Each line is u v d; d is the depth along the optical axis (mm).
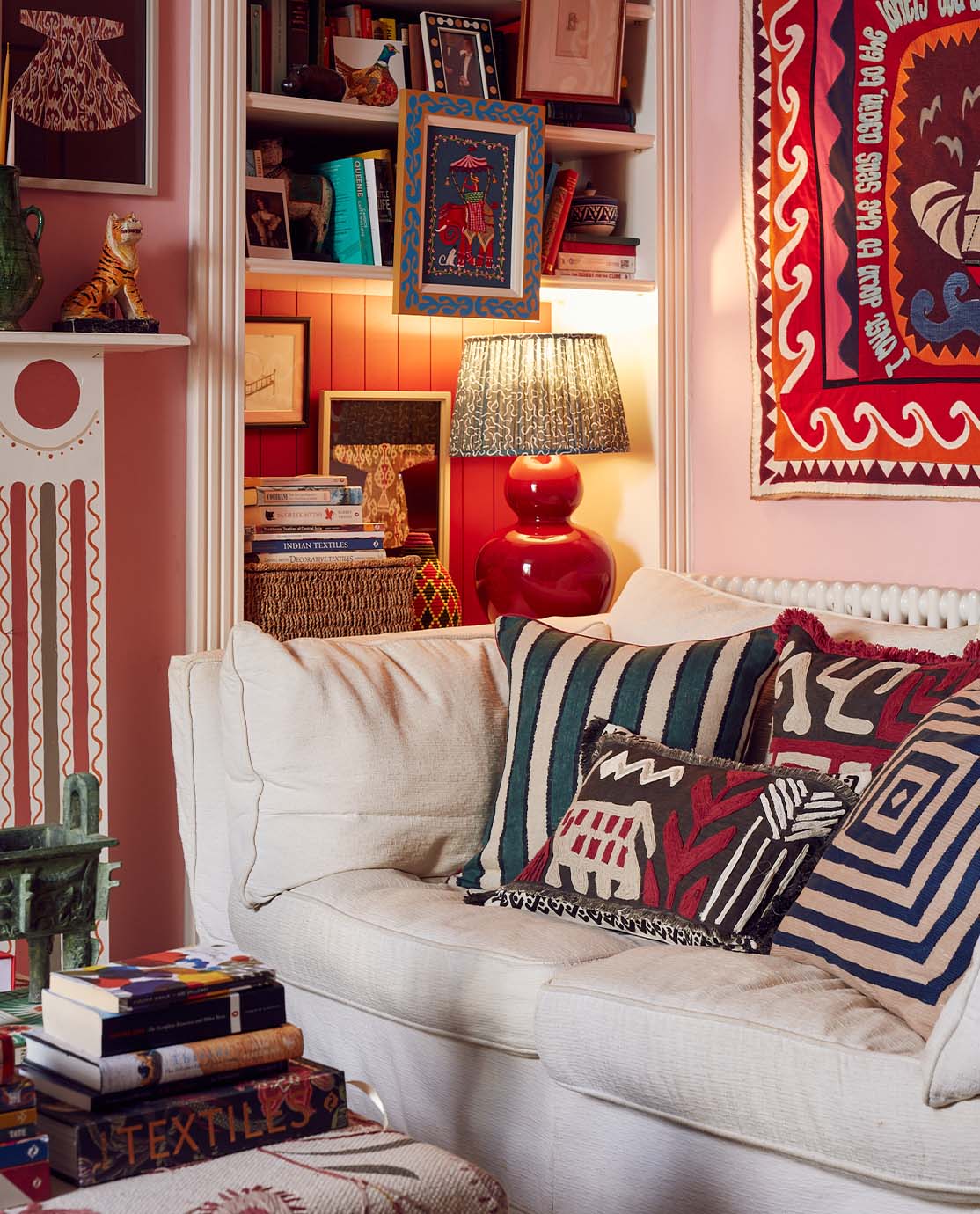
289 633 3113
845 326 3172
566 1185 2051
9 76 2777
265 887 2525
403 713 2611
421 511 3648
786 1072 1736
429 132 3182
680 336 3559
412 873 2582
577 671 2584
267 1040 1533
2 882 1880
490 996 2092
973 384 2924
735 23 3430
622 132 3496
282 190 3158
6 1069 1364
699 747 2455
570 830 2307
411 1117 2270
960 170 2932
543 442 3287
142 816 3025
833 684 2322
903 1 3021
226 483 3033
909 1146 1631
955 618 2914
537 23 3303
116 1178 1396
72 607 2898
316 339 3469
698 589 2947
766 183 3340
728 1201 1847
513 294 3348
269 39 3129
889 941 1851
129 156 2914
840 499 3225
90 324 2748
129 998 1463
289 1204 1341
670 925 2125
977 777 1904
